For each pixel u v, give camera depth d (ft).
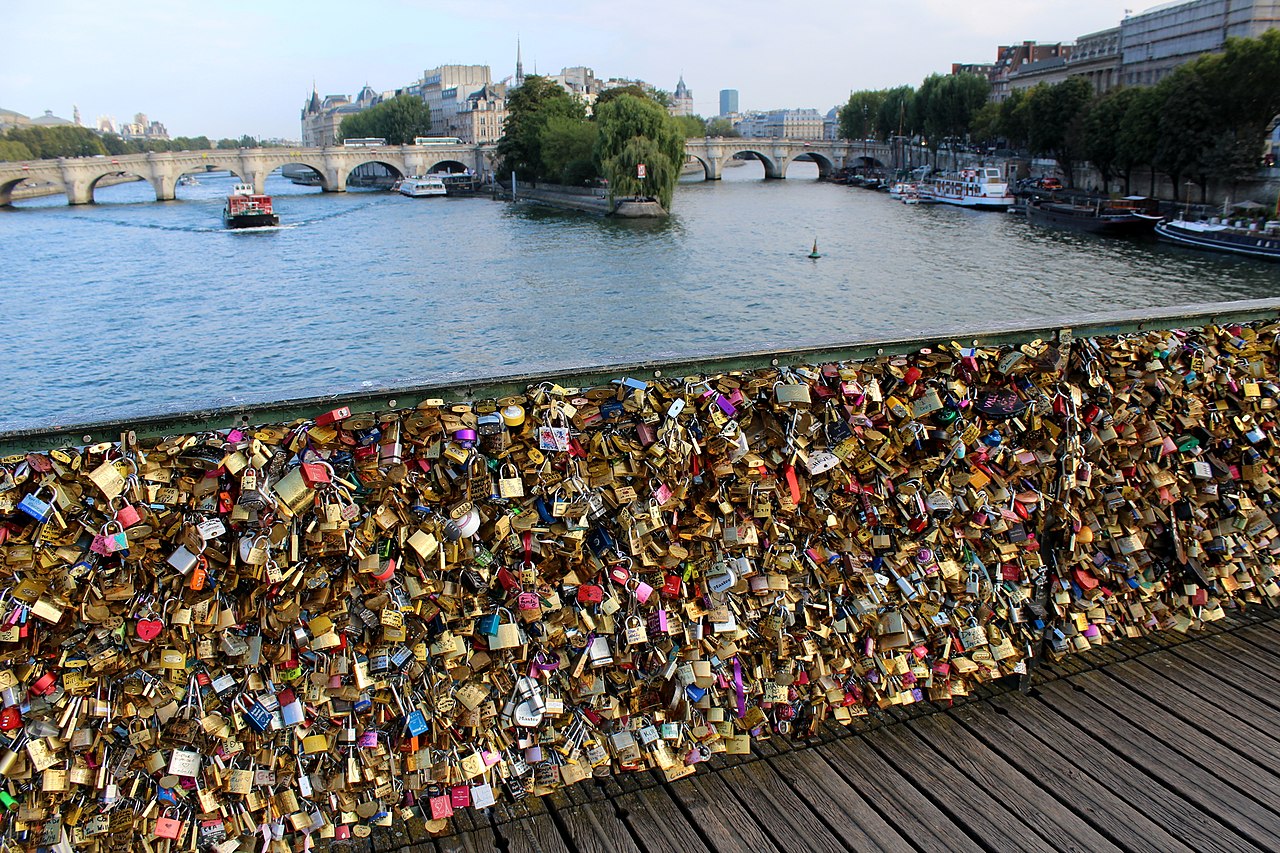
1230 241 173.88
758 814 14.25
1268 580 20.11
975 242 197.88
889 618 16.34
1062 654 18.42
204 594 12.25
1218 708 16.88
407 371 107.45
